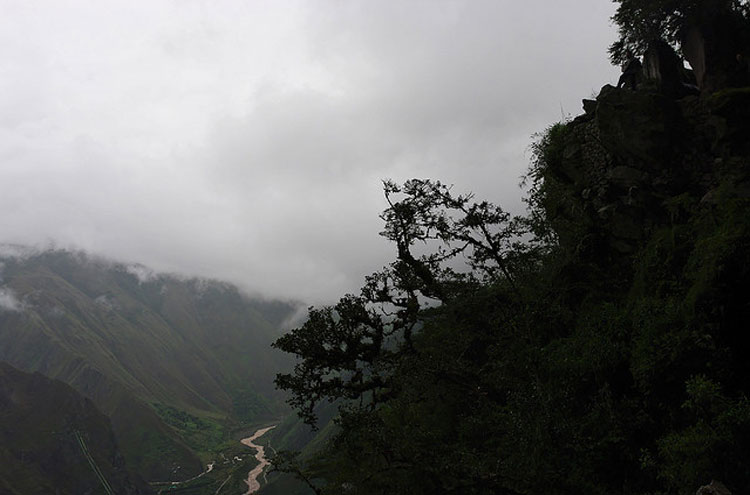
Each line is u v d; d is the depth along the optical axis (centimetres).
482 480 1413
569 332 1931
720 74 2020
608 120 2148
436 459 1505
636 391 1464
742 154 1775
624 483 1361
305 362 2212
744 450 1056
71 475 17475
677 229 1692
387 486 1714
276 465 2362
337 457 2159
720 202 1616
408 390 2406
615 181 2094
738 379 1230
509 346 1952
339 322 2225
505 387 1920
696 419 1231
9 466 16425
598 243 2075
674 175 1962
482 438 1934
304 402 2208
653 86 2200
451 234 2141
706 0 2119
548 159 2581
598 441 1419
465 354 2417
